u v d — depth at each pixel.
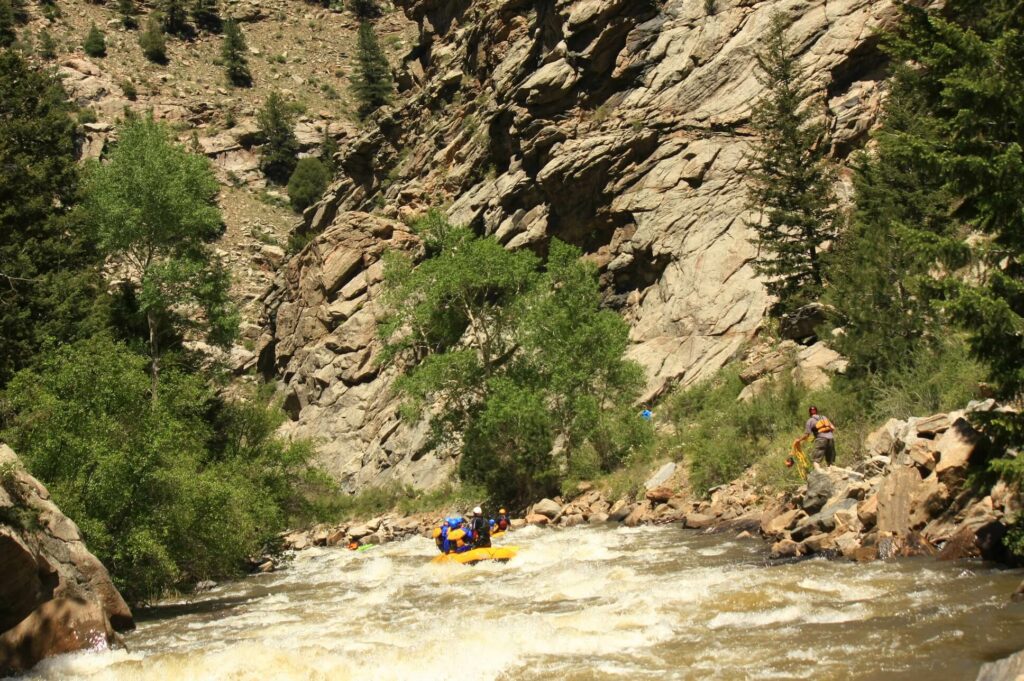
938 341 18.84
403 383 30.25
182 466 16.06
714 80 38.12
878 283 20.28
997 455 9.77
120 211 29.06
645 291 36.03
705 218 34.91
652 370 32.53
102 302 29.89
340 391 45.75
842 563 11.70
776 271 29.33
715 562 13.31
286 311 52.41
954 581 9.73
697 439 23.28
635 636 8.82
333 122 101.81
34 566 9.93
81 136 83.38
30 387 14.63
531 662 8.24
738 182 34.94
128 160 30.02
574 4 43.41
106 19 115.62
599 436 27.59
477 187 46.75
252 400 26.55
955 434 11.92
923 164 9.77
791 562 12.41
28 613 9.98
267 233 80.25
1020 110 9.27
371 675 8.26
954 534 11.20
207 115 99.44
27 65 32.72
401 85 69.75
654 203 36.50
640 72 40.50
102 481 14.04
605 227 38.34
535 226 39.97
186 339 32.19
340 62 120.19
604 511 24.27
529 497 28.78
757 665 7.40
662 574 12.52
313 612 12.73
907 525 11.98
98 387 14.86
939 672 6.71
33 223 28.44
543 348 29.94
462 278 29.98
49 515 11.51
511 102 44.91
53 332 26.34
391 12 131.50
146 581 14.87
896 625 8.18
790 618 8.91
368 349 45.41
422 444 38.72
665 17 40.88
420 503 34.47
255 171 90.94
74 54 105.38
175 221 30.14
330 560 21.69
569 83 41.62
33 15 110.06
